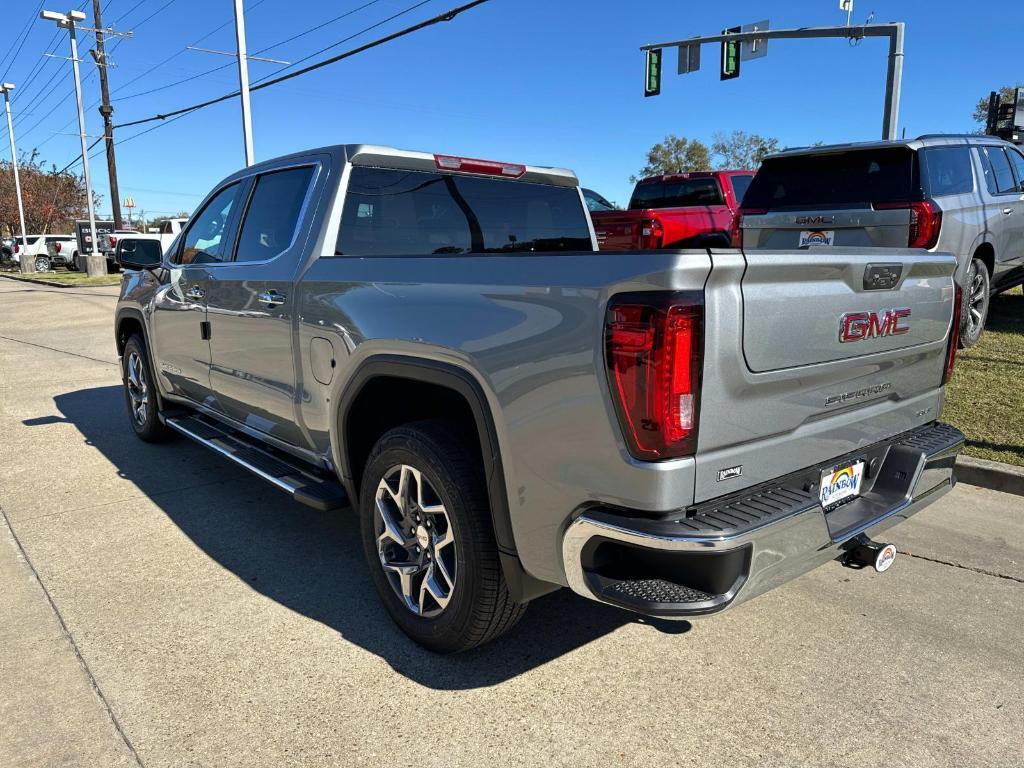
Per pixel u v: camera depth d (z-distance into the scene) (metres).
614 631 3.14
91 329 14.45
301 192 3.72
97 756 2.38
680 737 2.48
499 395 2.45
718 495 2.24
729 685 2.76
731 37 17.62
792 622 3.21
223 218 4.44
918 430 3.18
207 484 5.01
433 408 3.31
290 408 3.64
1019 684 2.78
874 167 7.12
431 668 2.87
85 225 36.34
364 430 3.28
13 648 2.99
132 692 2.71
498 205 4.08
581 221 4.48
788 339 2.33
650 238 10.62
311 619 3.23
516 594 2.59
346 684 2.76
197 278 4.45
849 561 2.71
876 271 2.64
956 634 3.12
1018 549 3.92
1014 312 9.80
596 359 2.17
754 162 61.75
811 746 2.44
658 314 2.04
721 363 2.14
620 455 2.15
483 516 2.63
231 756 2.38
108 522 4.34
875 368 2.79
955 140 7.59
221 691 2.71
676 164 63.19
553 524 2.37
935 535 4.11
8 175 56.94
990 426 5.50
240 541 4.07
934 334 3.09
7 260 46.81
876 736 2.49
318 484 3.55
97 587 3.52
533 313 2.35
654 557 2.16
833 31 16.17
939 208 6.82
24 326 15.15
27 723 2.54
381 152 3.59
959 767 2.34
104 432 6.42
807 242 7.47
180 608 3.32
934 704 2.66
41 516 4.43
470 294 2.58
